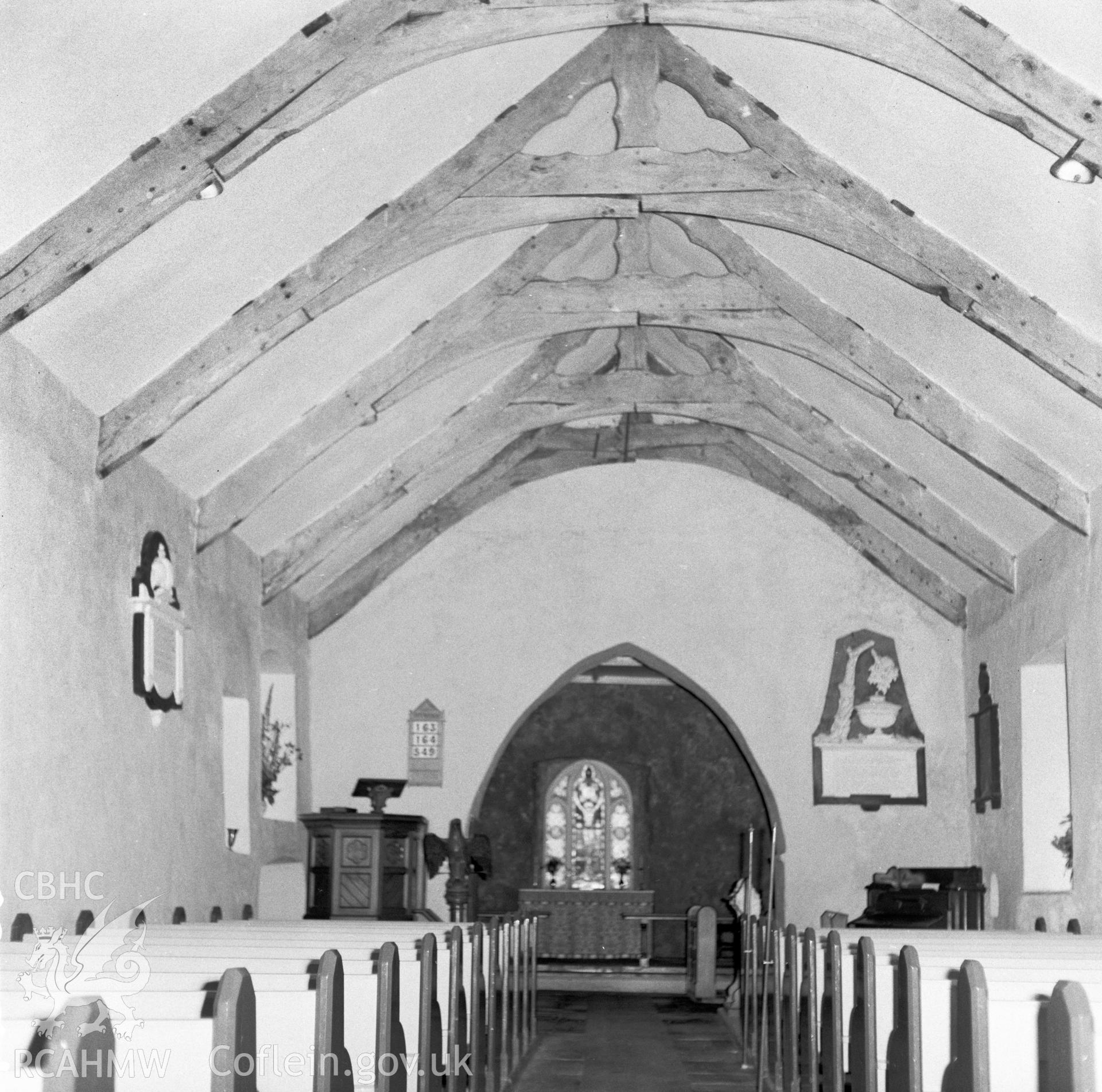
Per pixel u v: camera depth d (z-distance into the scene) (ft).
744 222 29.07
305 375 31.71
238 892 36.06
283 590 39.50
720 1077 28.78
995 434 32.27
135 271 23.53
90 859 25.39
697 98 28.50
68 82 19.15
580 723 58.29
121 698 27.43
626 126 28.40
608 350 43.78
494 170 28.25
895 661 45.91
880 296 30.86
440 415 39.14
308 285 27.37
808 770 45.70
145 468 29.43
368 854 38.32
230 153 21.83
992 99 21.97
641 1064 30.40
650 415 45.88
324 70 21.43
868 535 45.34
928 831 44.93
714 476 47.57
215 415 30.07
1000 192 24.85
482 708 46.44
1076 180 21.81
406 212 27.84
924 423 32.48
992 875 41.65
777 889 45.32
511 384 39.52
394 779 45.34
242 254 25.71
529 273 33.99
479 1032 21.66
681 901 57.16
